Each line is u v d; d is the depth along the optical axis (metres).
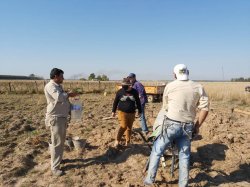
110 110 8.80
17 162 3.73
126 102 4.01
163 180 3.21
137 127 5.68
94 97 14.58
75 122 6.19
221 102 11.56
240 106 10.16
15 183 3.22
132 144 4.32
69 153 4.02
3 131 5.41
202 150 4.12
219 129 5.26
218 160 3.80
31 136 5.03
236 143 4.41
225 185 3.10
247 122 6.49
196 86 2.79
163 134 2.80
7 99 12.79
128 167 3.63
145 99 5.11
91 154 4.00
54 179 3.28
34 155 4.03
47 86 3.32
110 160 3.87
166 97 2.90
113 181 3.22
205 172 3.39
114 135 4.72
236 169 3.53
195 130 2.87
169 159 3.72
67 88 18.19
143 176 3.35
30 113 7.95
